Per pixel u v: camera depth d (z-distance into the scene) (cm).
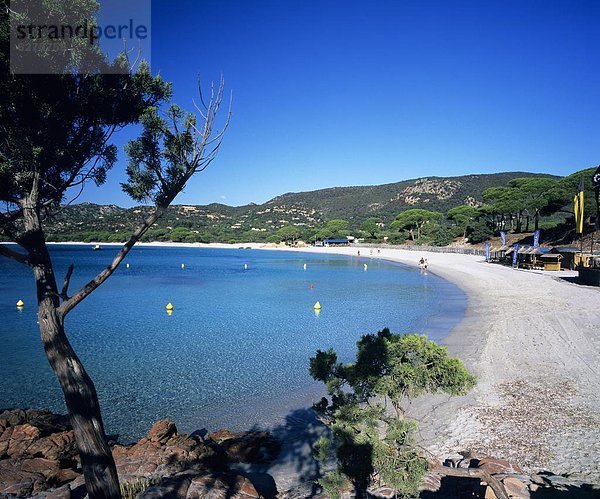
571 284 3806
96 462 475
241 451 1058
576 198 3759
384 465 638
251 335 2508
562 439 1012
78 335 2523
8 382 1680
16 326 2786
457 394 684
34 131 471
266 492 885
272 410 1385
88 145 513
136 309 3466
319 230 15600
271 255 11950
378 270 6981
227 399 1488
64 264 7712
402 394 728
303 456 1061
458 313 2928
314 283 5256
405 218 12256
